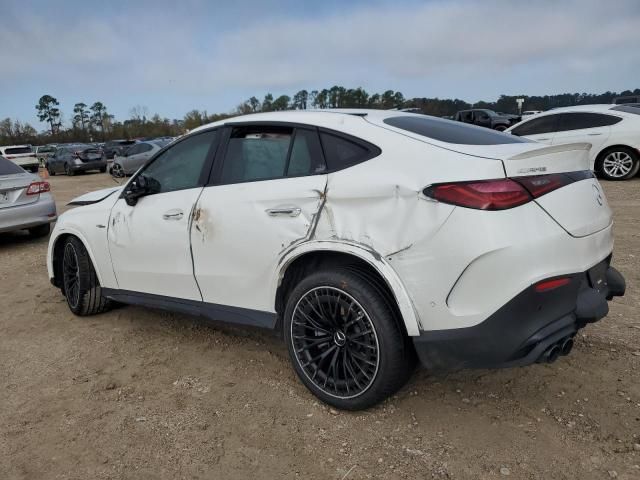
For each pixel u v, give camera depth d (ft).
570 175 8.71
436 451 8.34
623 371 10.39
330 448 8.57
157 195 12.34
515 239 7.71
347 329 9.21
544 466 7.86
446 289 8.05
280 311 10.33
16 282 19.51
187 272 11.56
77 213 14.51
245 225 10.25
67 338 13.61
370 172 8.91
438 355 8.37
